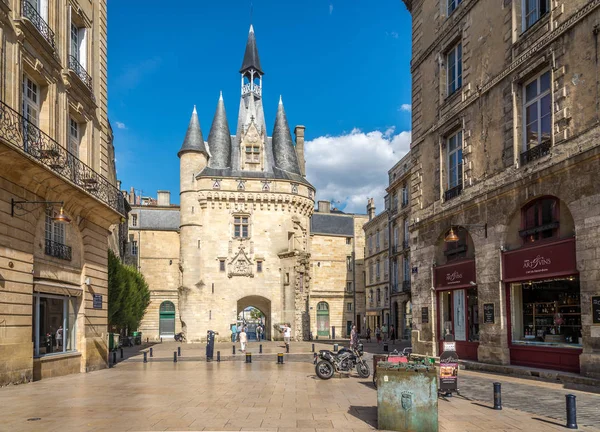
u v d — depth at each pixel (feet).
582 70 44.60
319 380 51.19
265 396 39.86
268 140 177.17
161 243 182.39
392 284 153.17
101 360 65.10
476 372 54.70
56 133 54.70
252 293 154.30
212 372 60.03
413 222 74.64
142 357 89.56
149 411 32.86
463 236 63.67
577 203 44.29
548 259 48.03
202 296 151.43
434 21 72.02
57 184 51.01
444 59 69.92
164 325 179.01
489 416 31.40
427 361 37.06
